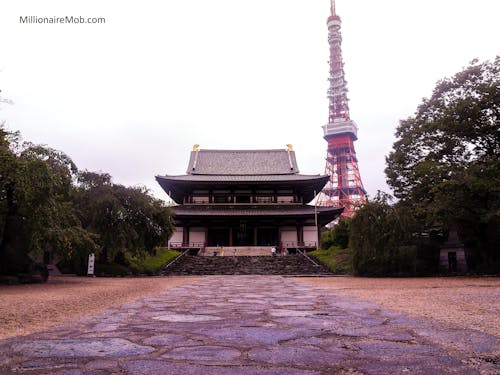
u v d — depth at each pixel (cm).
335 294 1509
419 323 769
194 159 7212
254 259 4453
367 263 3061
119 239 3158
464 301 1234
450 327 721
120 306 1100
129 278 3070
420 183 3197
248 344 569
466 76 3169
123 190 3462
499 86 2836
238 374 419
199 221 5834
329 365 454
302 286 2011
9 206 2069
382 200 3116
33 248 2200
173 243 5734
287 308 1034
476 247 3178
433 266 3097
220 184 6025
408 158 3462
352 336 630
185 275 3725
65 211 2384
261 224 5844
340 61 13162
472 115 2973
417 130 3362
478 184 2616
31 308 1121
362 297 1377
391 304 1141
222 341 592
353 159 11469
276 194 6203
